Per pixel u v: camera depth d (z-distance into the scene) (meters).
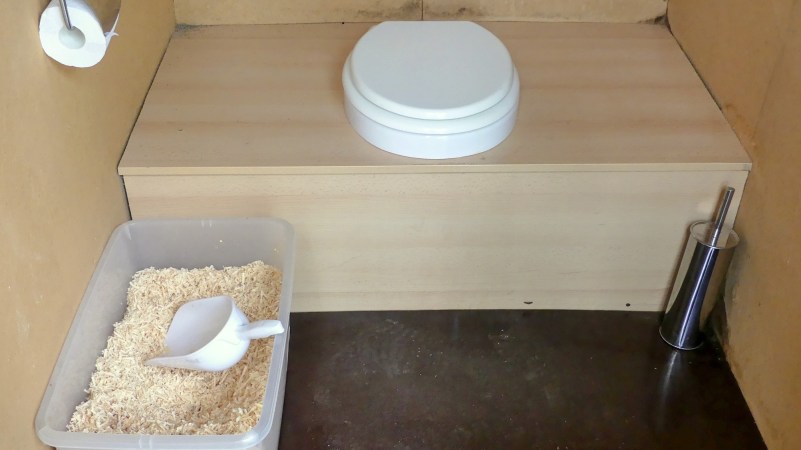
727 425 1.22
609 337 1.37
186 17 1.60
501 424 1.22
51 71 0.98
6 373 0.87
